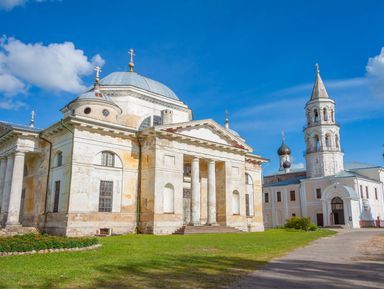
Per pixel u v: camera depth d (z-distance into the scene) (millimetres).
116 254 15078
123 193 31047
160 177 31234
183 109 43594
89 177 29000
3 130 34406
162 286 8844
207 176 37000
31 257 13805
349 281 9531
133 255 14773
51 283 9047
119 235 28344
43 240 16266
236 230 34344
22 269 11047
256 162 44656
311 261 13469
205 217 37906
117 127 31125
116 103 38500
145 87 41531
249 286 8859
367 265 12438
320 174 63812
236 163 39156
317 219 63219
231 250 17188
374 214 62812
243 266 12094
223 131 37531
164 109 37719
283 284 9117
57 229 28094
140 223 31281
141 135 32469
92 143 29734
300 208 66312
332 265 12438
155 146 31484
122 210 30688
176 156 32969
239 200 38719
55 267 11453
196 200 34250
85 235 27734
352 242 22891
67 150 29188
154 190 30641
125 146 31984
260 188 44312
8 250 14531
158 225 30219
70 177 27875
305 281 9516
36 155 33688
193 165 34812
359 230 44562
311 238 26672
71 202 27500
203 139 34969
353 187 59344
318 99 65812
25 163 35938
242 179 39406
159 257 14125
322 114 65188
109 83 40500
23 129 31453
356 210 57812
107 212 29625
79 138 28969
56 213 28688
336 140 64875
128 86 39312
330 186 60406
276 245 20234
